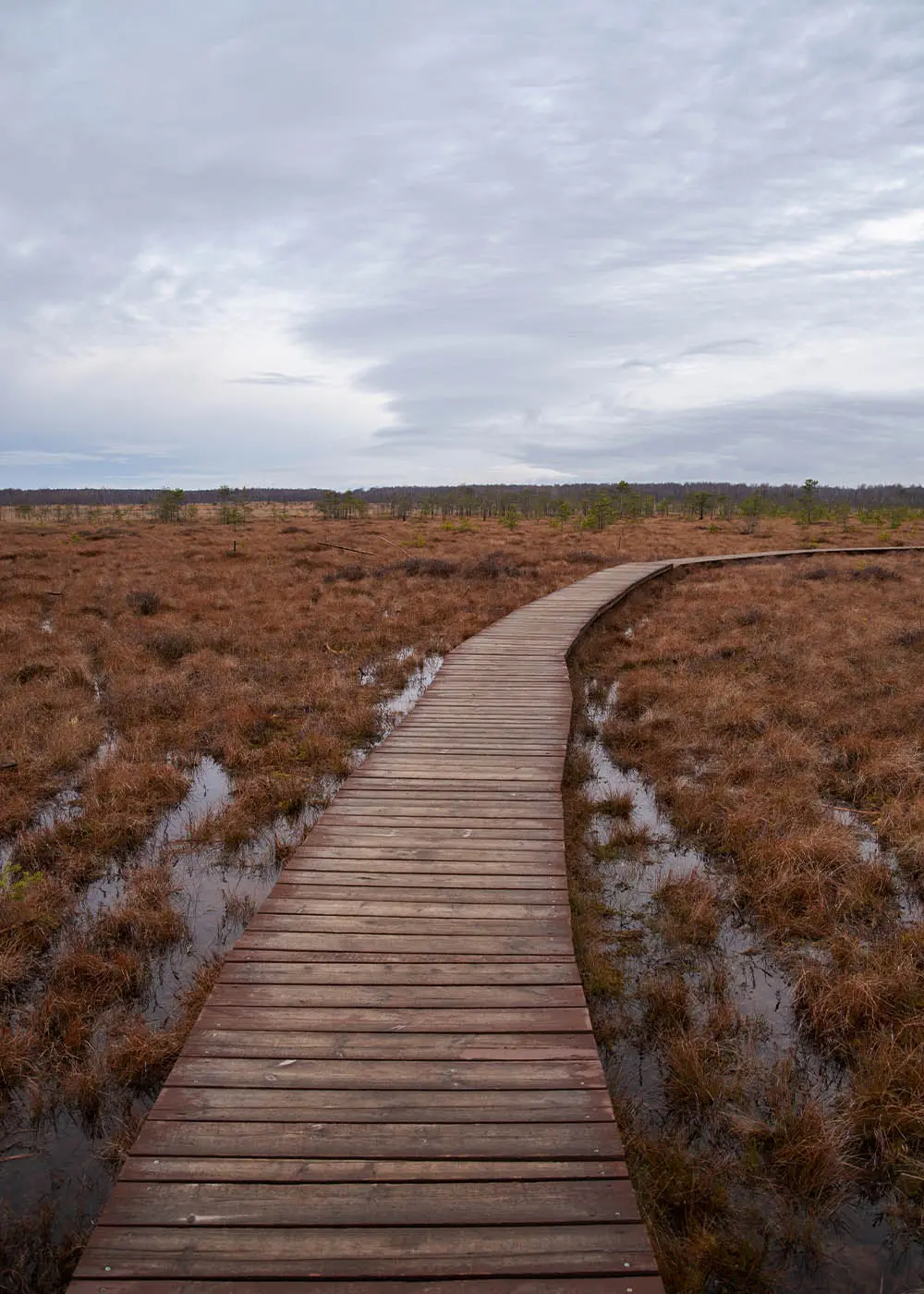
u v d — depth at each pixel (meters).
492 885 4.53
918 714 8.75
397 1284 2.21
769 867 5.62
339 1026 3.28
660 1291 2.20
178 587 18.19
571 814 6.58
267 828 6.40
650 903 5.33
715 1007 4.18
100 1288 2.17
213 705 9.39
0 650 11.69
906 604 16.78
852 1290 2.78
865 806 6.88
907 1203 3.11
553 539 35.00
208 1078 2.96
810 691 9.77
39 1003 4.22
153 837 6.24
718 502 58.56
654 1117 3.50
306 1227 2.37
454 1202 2.46
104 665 11.20
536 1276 2.24
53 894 5.21
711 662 11.51
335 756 7.82
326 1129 2.72
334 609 15.67
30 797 6.87
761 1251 2.90
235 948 3.85
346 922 4.11
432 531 38.25
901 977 4.30
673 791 6.99
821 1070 3.83
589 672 11.85
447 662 10.70
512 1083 2.97
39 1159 3.30
